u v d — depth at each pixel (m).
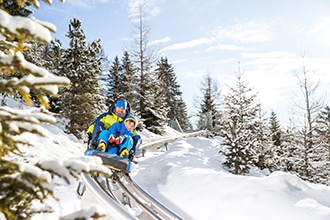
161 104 23.61
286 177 5.47
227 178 5.72
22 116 1.30
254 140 11.38
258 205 4.49
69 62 12.62
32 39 1.21
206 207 4.92
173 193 5.97
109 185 4.66
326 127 16.09
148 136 19.61
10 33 1.18
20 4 1.50
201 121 31.23
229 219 4.38
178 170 7.29
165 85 38.22
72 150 9.94
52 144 9.14
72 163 1.28
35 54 14.26
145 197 4.35
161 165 8.38
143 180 7.81
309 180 13.58
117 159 4.59
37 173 1.18
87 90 12.74
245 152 10.59
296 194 5.02
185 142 14.07
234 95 12.21
